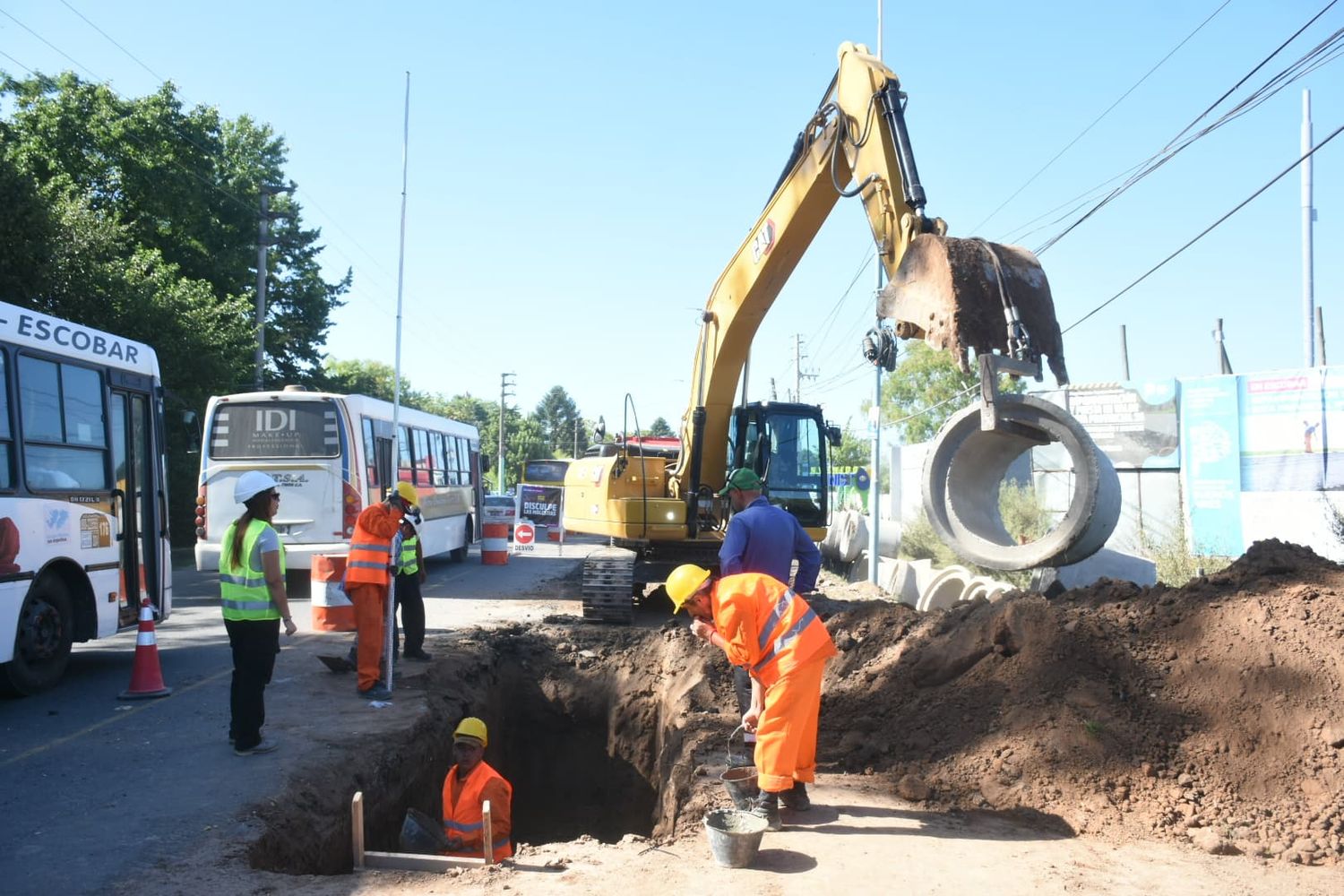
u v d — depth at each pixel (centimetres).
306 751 692
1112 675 636
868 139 797
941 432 699
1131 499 2203
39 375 860
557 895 441
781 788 511
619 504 1296
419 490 1977
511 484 9781
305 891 454
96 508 931
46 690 866
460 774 632
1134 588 734
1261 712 575
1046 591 1276
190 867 479
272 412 1595
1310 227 2309
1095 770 568
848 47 864
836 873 461
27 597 826
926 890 439
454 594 1689
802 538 661
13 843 508
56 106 2733
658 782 932
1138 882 450
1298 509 1970
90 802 575
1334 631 598
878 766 641
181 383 2447
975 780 588
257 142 3691
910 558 2303
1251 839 499
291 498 1580
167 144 2922
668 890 443
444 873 483
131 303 2272
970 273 654
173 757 669
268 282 3619
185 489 2611
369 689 866
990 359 630
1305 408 1984
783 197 1003
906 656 757
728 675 930
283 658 1034
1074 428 623
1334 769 532
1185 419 2142
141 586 1016
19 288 1991
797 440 1456
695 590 547
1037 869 465
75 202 2291
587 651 1179
